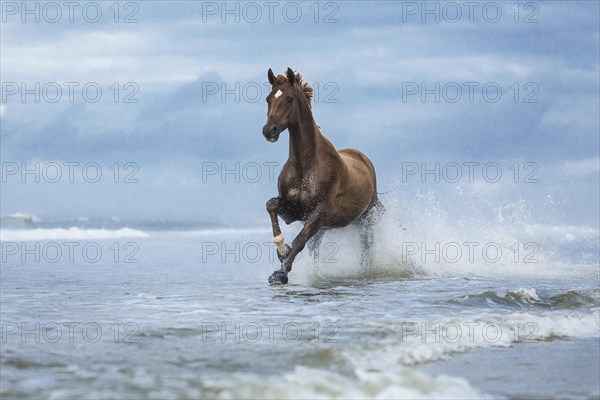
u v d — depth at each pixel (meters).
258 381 6.39
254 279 16.67
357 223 18.67
